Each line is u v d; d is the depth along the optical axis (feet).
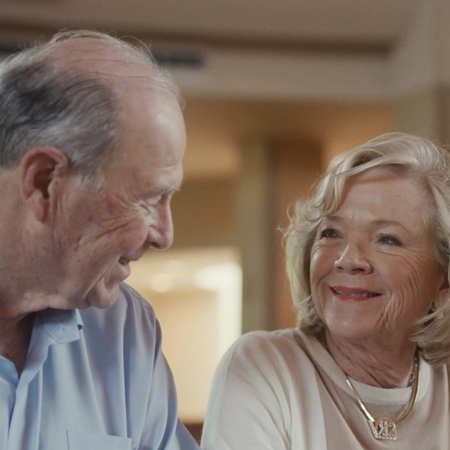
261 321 26.78
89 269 3.54
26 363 3.76
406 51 24.53
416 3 23.59
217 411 5.10
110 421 4.09
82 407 3.98
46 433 3.78
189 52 24.49
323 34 24.40
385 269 5.18
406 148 5.50
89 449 3.90
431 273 5.39
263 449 4.93
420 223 5.30
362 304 5.24
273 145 28.27
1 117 3.36
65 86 3.34
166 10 23.00
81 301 3.67
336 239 5.45
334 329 5.31
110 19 22.97
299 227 5.96
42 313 3.93
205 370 46.19
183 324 46.73
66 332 3.94
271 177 28.07
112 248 3.52
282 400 5.26
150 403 4.44
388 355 5.45
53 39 3.63
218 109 25.79
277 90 25.00
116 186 3.43
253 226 27.78
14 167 3.37
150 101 3.48
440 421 5.60
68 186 3.38
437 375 5.89
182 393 46.06
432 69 23.54
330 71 25.34
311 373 5.45
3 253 3.45
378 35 24.61
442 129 23.43
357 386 5.42
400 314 5.25
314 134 27.99
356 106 25.64
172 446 4.48
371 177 5.38
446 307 5.34
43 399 3.86
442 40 23.53
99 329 4.37
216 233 34.01
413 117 24.22
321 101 25.35
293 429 5.20
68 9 22.38
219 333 46.19
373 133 27.66
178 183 3.69
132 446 4.19
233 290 45.88
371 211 5.27
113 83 3.41
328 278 5.41
